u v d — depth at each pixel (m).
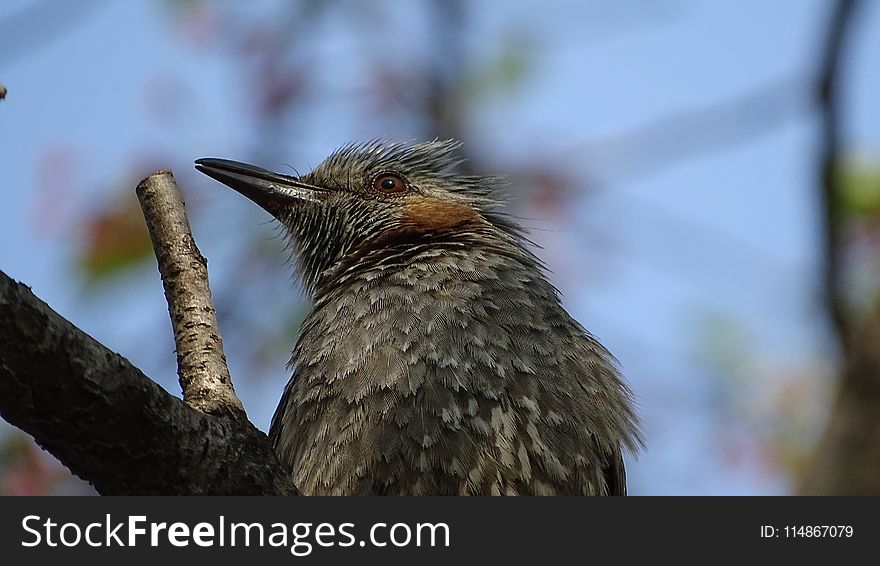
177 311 8.74
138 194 9.23
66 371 7.04
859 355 10.74
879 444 10.56
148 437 7.40
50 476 15.04
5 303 6.83
